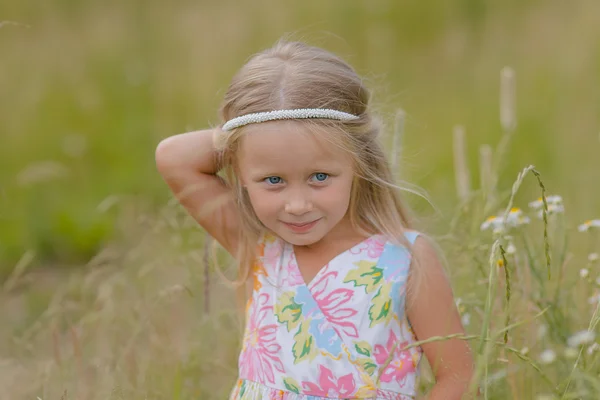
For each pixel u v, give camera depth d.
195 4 16.08
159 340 5.68
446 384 4.28
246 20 14.91
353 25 14.92
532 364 3.81
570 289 5.07
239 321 5.32
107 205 6.99
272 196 4.25
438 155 10.93
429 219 5.87
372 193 4.54
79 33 15.30
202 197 4.83
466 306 5.01
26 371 5.77
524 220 4.86
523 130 11.23
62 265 9.56
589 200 8.17
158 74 13.77
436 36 14.64
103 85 13.76
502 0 15.11
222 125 4.59
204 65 13.78
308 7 15.11
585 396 3.93
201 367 5.75
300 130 4.16
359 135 4.36
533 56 13.51
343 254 4.48
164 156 4.86
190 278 6.27
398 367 4.32
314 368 4.35
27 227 9.84
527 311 4.83
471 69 13.58
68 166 11.63
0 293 8.53
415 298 4.37
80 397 5.24
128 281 6.57
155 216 9.14
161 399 5.34
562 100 11.92
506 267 3.91
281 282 4.55
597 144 10.41
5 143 12.14
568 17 14.35
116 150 12.17
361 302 4.38
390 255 4.44
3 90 13.41
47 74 14.06
